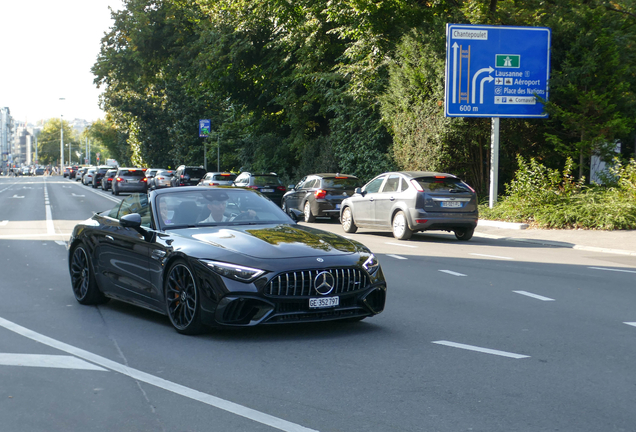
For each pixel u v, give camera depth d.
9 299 8.45
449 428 3.92
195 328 6.27
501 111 20.69
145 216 7.30
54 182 75.94
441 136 22.08
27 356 5.61
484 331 6.65
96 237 7.80
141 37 41.47
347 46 29.28
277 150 39.97
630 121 19.62
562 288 9.45
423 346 5.98
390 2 25.42
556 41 21.06
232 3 34.53
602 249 14.39
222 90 39.56
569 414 4.17
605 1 21.34
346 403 4.38
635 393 4.61
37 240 15.90
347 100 28.91
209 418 4.09
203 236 6.56
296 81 33.69
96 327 6.77
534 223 18.67
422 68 22.59
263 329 6.67
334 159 31.66
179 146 57.72
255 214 7.37
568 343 6.14
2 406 4.35
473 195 16.23
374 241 16.25
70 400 4.46
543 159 22.02
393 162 25.28
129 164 86.31
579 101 19.59
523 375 5.05
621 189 18.70
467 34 20.48
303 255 6.14
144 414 4.17
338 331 6.60
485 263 12.16
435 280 10.11
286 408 4.27
